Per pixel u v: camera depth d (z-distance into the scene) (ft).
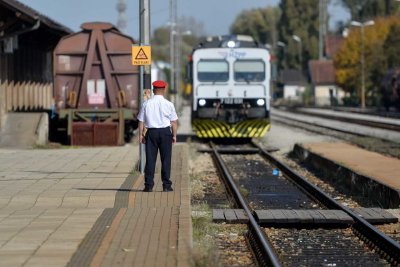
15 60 295.28
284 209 139.03
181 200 126.21
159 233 96.32
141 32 159.43
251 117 301.63
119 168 178.91
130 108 279.90
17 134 262.06
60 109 279.08
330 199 143.23
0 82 265.54
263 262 92.07
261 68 303.89
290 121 517.55
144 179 147.54
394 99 604.90
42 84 357.41
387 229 118.21
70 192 134.82
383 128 391.86
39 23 258.57
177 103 633.20
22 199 127.44
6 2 226.79
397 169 185.88
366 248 104.83
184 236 93.09
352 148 254.68
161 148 134.21
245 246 104.32
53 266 77.46
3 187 142.41
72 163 192.03
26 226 102.17
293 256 99.45
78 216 111.14
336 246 106.22
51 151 234.58
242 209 131.23
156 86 132.26
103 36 279.28
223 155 265.75
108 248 86.79
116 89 280.51
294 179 190.49
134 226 101.65
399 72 604.49
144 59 157.58
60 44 280.31
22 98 307.58
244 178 198.70
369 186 159.74
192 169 210.79
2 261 79.77
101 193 133.28
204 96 302.04
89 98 280.31
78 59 280.72
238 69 303.27
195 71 303.48
